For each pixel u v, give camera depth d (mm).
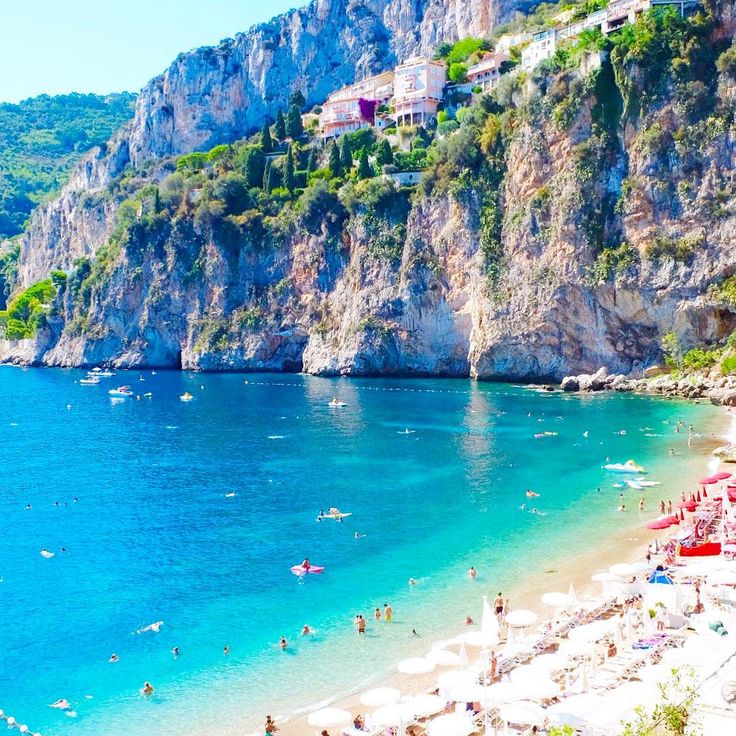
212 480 95938
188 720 43000
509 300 166875
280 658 49562
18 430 136375
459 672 41625
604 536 69375
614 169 158375
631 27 160125
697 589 52188
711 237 146000
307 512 80812
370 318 189875
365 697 40094
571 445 105375
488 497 83562
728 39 151125
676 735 31000
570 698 37438
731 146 146375
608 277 153750
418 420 128625
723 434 106688
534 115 167250
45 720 43438
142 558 68688
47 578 64500
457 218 179000
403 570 63594
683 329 148750
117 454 113812
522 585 59188
